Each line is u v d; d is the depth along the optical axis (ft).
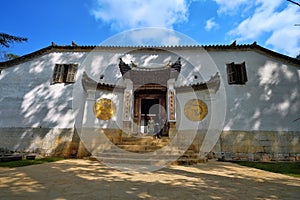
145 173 13.34
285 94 29.40
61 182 9.93
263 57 31.78
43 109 29.19
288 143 27.07
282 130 27.63
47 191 8.20
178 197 7.88
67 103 29.40
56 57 32.91
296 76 30.42
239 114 28.35
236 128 27.63
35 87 30.55
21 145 27.61
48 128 28.19
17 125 28.50
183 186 9.80
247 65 31.27
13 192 7.92
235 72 30.73
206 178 12.23
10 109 29.35
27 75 31.40
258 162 23.93
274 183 11.51
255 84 29.96
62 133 27.89
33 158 22.84
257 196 8.48
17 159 21.22
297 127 27.89
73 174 12.31
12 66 32.19
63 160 21.17
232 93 29.53
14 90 30.40
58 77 31.17
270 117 28.19
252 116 28.22
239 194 8.74
